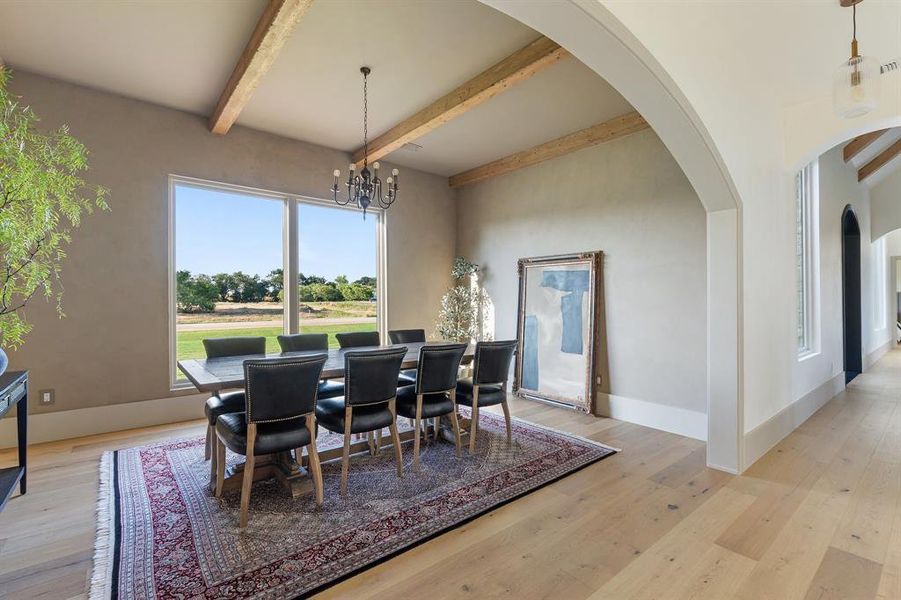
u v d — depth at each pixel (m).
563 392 4.80
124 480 2.83
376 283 5.69
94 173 3.75
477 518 2.38
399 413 3.19
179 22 2.81
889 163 6.75
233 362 3.16
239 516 2.37
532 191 5.29
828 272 5.12
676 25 2.35
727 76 2.86
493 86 3.31
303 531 2.24
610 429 4.00
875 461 3.17
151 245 4.03
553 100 3.84
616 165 4.42
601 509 2.48
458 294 6.01
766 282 3.42
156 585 1.82
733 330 2.98
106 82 3.62
